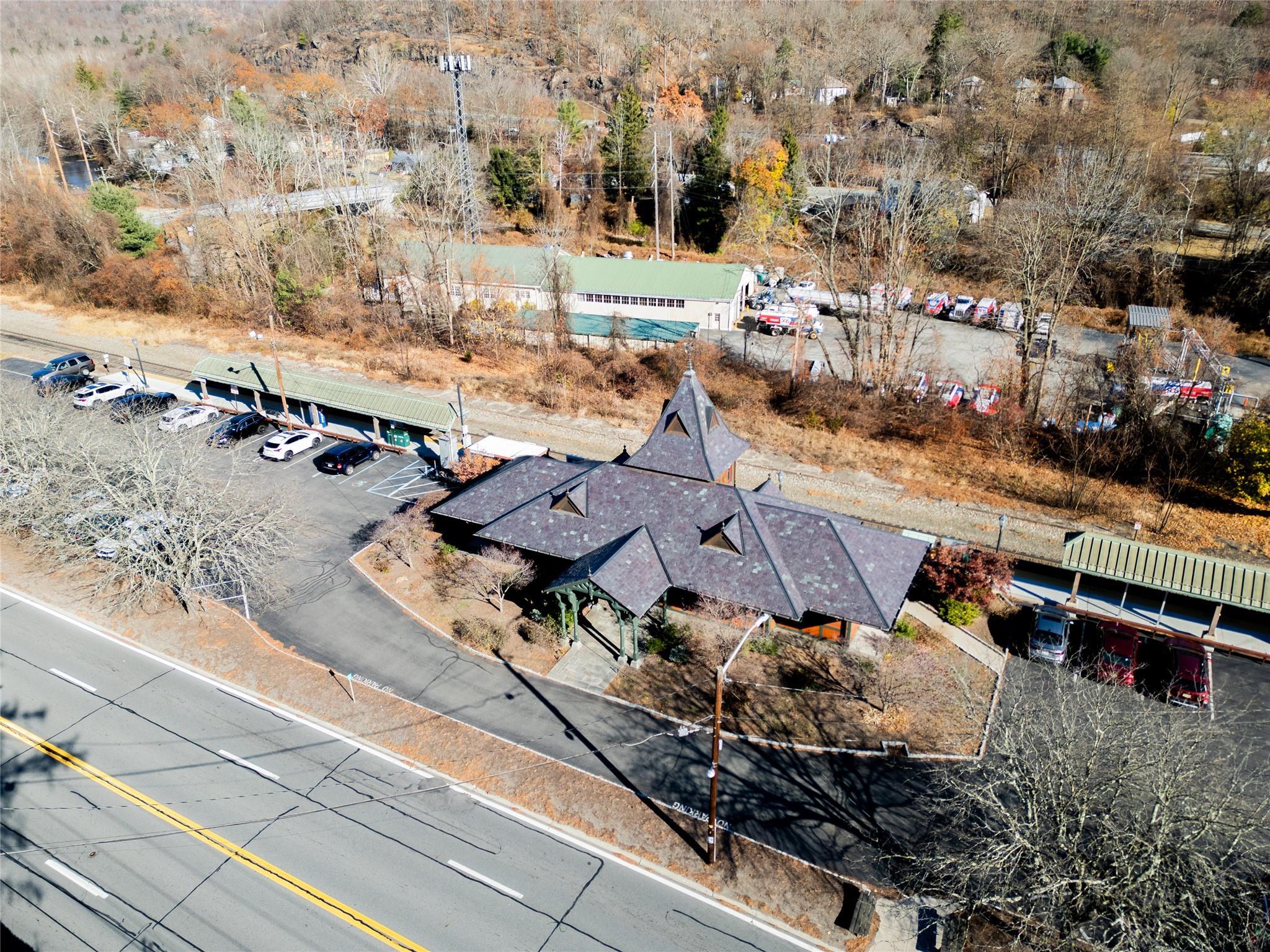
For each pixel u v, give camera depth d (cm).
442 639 4325
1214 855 2831
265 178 10288
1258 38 14812
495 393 7275
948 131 11906
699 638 4244
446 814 3372
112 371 7900
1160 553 4228
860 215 7400
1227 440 5534
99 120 13688
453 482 5781
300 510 5453
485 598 4612
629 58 17512
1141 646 4100
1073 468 5853
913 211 7450
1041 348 8031
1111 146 9350
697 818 3322
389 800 3438
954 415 6438
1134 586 4619
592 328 8662
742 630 4275
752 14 18562
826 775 3509
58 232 9856
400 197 10725
